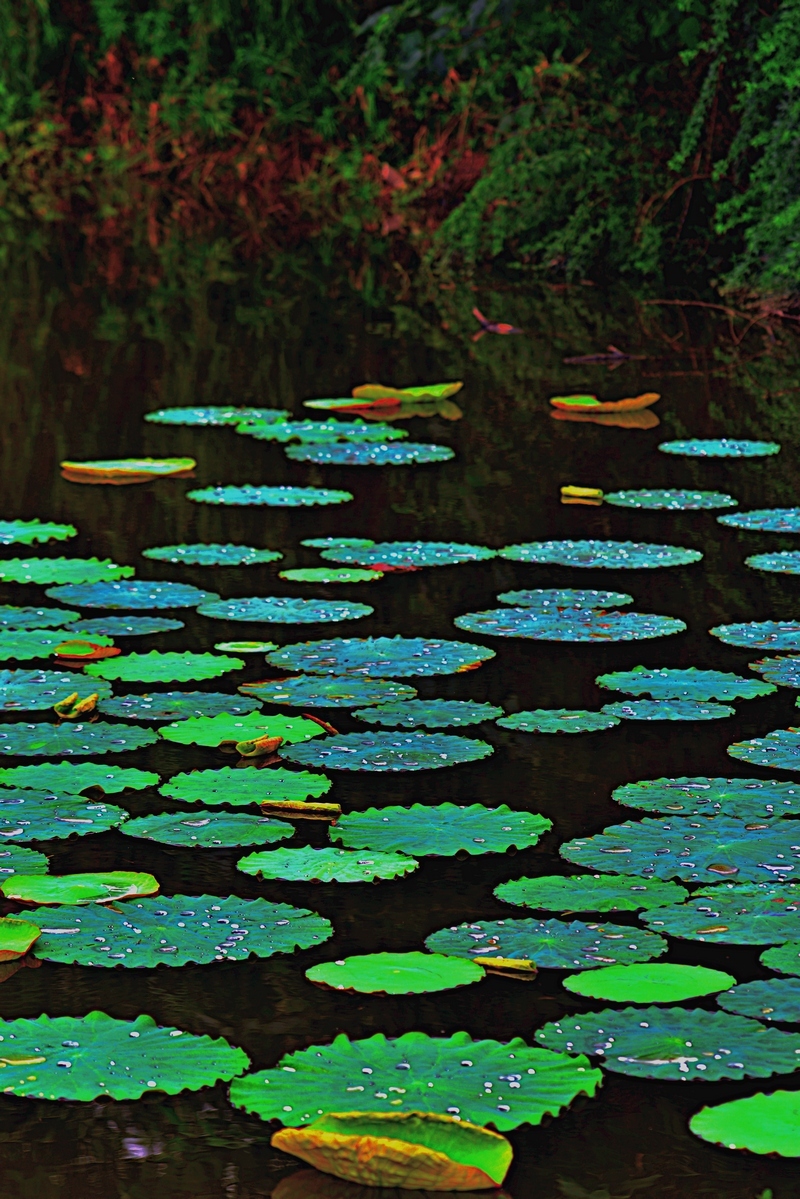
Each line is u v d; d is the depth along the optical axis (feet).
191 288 52.75
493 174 56.49
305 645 19.60
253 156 74.13
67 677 18.40
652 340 44.34
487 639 20.27
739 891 13.06
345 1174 9.50
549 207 57.21
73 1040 10.80
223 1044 10.82
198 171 75.66
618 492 27.43
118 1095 10.09
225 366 39.63
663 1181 9.72
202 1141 10.11
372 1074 10.31
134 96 77.10
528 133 56.18
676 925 12.46
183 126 75.41
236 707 17.53
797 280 47.14
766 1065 10.40
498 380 38.58
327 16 74.43
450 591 22.36
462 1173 9.37
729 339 44.57
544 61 56.08
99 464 28.58
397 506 27.12
